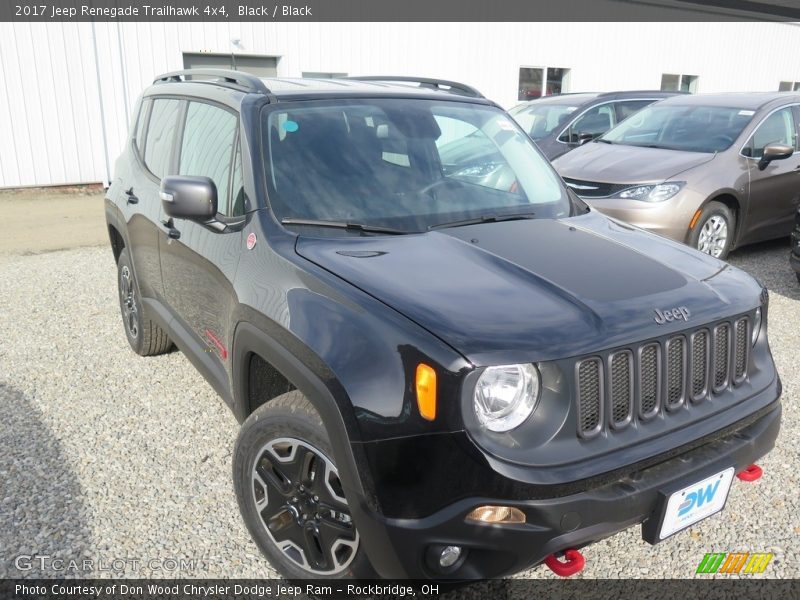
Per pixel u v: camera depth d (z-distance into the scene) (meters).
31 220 9.65
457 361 1.96
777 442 3.57
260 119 3.09
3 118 10.93
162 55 11.83
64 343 4.96
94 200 11.09
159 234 3.69
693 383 2.36
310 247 2.61
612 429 2.16
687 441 2.24
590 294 2.31
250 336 2.53
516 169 3.47
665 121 7.62
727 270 2.71
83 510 3.00
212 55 12.26
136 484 3.20
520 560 2.02
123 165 4.58
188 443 3.58
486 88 15.41
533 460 2.00
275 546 2.52
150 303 4.09
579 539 2.04
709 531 2.91
